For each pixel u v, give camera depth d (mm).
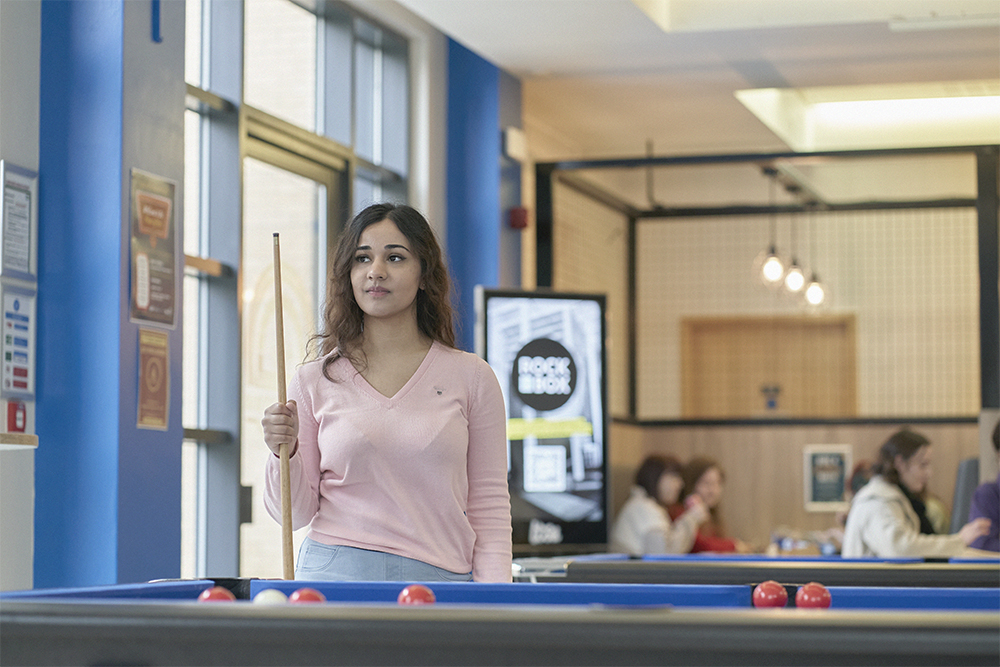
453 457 2514
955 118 7895
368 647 1489
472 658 1464
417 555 2455
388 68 6285
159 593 2004
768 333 8953
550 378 6090
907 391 8758
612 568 3057
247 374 5051
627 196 8953
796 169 7703
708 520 7023
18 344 3785
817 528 7539
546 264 6816
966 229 8695
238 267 4789
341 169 5684
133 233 3912
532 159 6871
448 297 2729
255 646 1521
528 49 6137
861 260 8859
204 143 4832
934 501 6633
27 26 3926
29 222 3861
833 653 1404
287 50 5441
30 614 1582
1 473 3744
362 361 2594
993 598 2066
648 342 9078
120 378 3814
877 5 5703
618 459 7406
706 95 7035
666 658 1429
